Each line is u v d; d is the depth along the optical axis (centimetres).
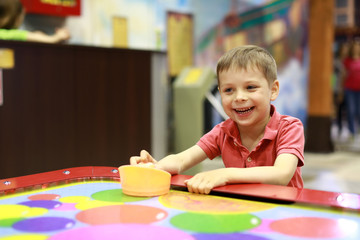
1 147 211
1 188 82
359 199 73
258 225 62
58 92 229
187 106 353
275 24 568
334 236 58
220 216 67
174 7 452
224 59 110
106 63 246
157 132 274
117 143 254
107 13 396
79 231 60
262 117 113
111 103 249
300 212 69
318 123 487
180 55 459
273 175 95
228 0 505
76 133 236
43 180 91
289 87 600
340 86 631
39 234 59
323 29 477
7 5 246
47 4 335
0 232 60
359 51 539
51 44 223
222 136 128
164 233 59
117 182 95
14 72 213
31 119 220
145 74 264
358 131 653
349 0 797
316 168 380
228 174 88
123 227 62
